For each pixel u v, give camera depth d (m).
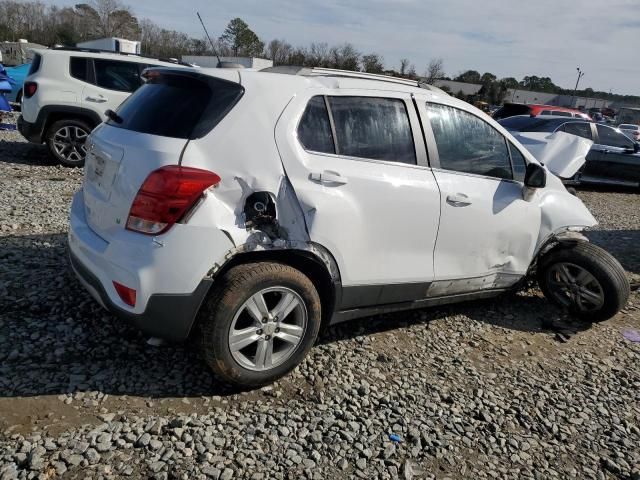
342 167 3.14
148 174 2.67
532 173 4.07
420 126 3.59
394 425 2.96
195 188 2.65
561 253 4.56
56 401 2.76
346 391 3.21
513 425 3.14
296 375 3.29
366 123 3.33
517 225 4.15
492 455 2.86
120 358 3.19
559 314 4.77
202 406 2.89
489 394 3.41
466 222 3.78
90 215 3.10
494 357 3.91
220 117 2.82
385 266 3.43
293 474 2.52
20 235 4.92
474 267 3.99
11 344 3.17
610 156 12.13
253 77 2.99
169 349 3.34
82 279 3.04
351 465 2.63
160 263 2.64
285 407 2.98
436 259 3.72
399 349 3.81
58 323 3.45
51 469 2.33
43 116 8.30
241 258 2.88
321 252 3.07
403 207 3.40
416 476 2.63
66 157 8.62
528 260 4.39
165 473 2.40
